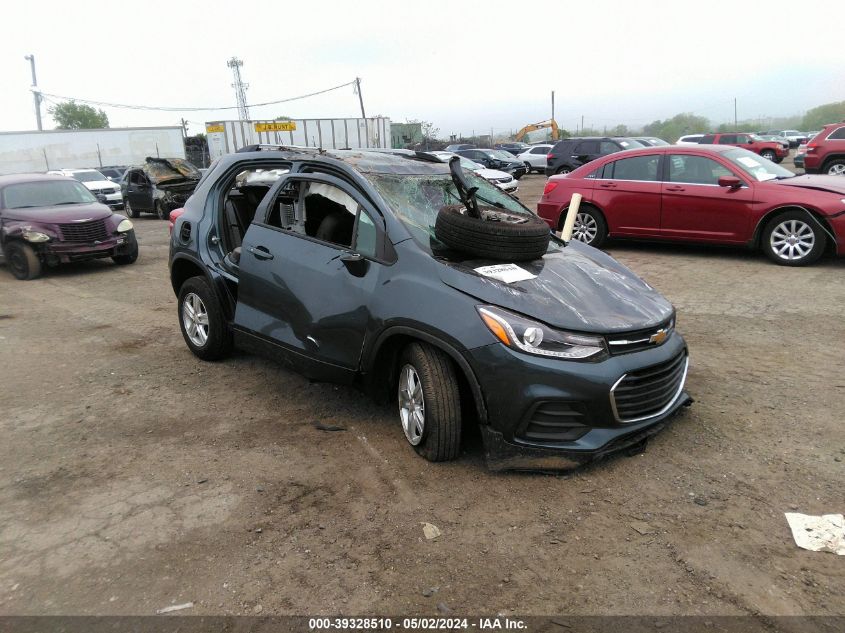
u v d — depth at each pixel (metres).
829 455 3.61
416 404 3.71
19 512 3.29
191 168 21.20
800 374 4.83
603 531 3.00
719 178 8.90
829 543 2.85
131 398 4.84
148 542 3.01
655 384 3.56
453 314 3.40
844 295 6.98
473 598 2.60
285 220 4.62
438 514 3.18
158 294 8.87
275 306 4.48
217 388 4.99
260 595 2.64
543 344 3.26
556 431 3.34
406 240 3.79
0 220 10.60
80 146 36.41
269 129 34.09
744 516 3.07
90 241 10.70
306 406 4.59
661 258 9.50
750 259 9.13
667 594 2.58
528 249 3.81
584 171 10.34
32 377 5.39
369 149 5.14
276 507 3.29
